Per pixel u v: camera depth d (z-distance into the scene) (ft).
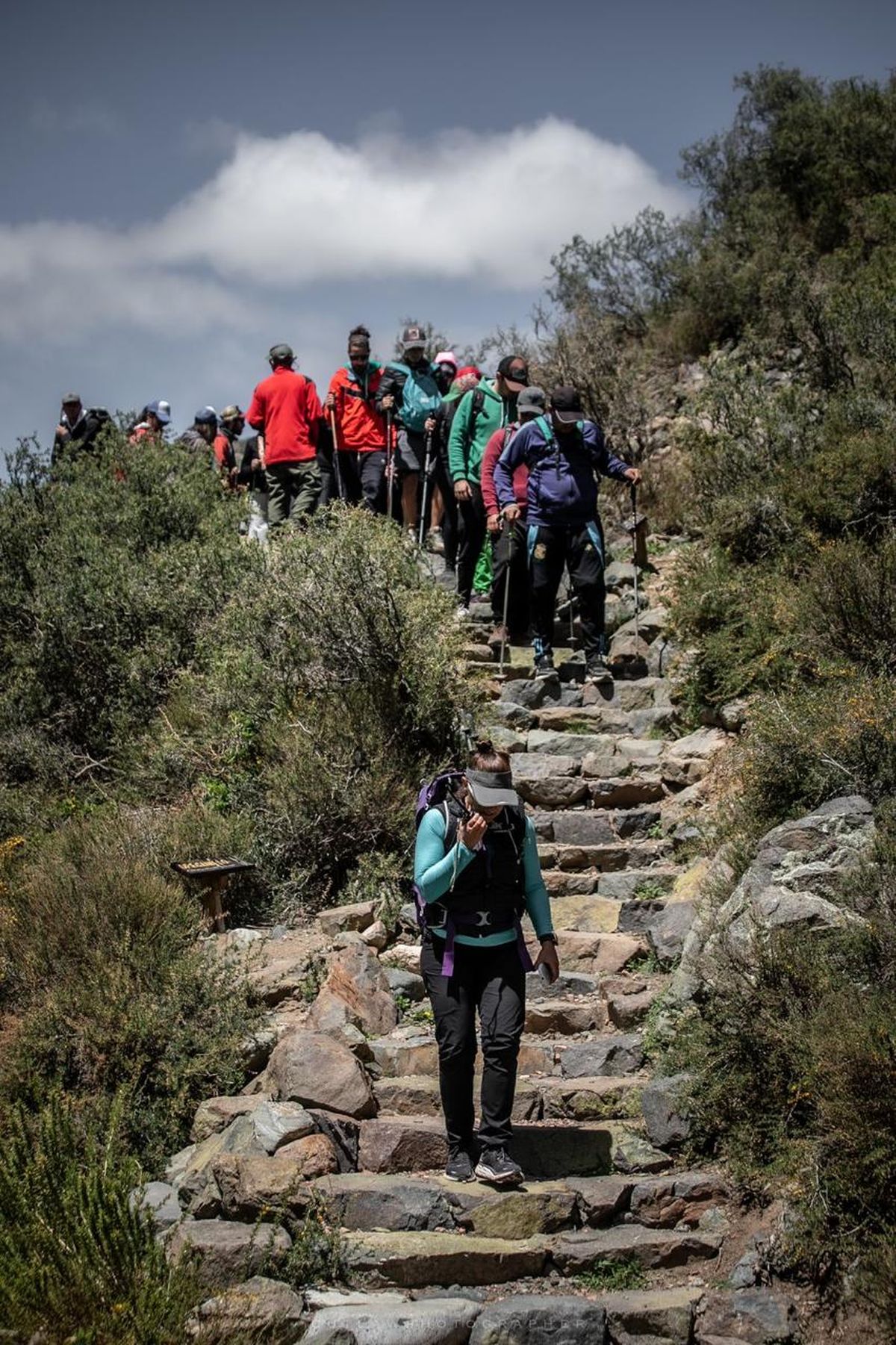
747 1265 15.05
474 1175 16.11
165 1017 18.84
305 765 24.99
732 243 51.83
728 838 22.25
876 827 18.78
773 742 22.21
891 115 52.29
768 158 53.78
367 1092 17.28
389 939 22.43
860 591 25.81
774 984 17.20
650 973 20.81
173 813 25.20
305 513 37.73
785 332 44.11
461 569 35.29
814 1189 15.29
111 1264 13.42
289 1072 17.38
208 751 27.32
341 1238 15.08
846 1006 16.17
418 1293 14.78
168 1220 15.47
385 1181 15.92
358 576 27.48
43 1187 14.40
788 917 17.92
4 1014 19.75
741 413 36.42
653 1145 16.96
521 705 29.91
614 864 24.09
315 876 24.47
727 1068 17.01
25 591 33.09
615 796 26.30
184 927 21.50
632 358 49.78
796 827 19.12
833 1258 14.92
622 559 37.83
